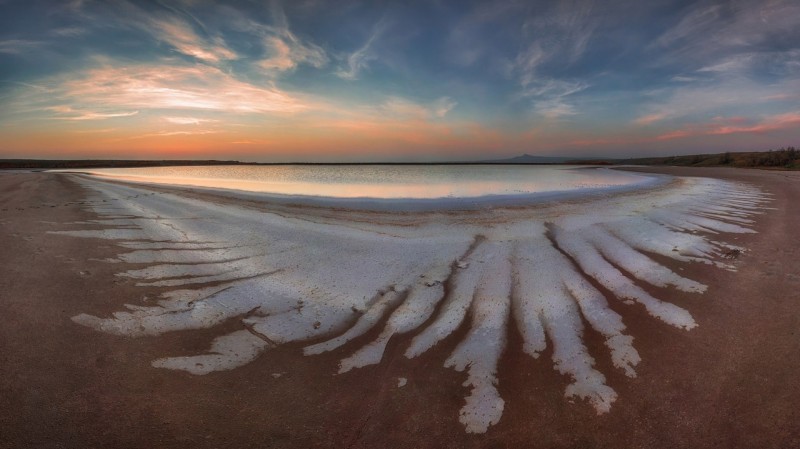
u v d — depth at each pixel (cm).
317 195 1605
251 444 278
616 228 900
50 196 1510
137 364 366
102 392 323
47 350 376
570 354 398
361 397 335
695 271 613
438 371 373
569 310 494
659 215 1054
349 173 4416
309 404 324
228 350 401
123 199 1430
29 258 644
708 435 286
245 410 314
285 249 748
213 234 861
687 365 370
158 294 528
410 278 604
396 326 461
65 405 304
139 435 280
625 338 425
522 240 804
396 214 1104
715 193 1559
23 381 327
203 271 625
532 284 575
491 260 679
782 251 700
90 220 986
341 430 296
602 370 370
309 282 587
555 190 1800
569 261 671
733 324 441
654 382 348
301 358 394
